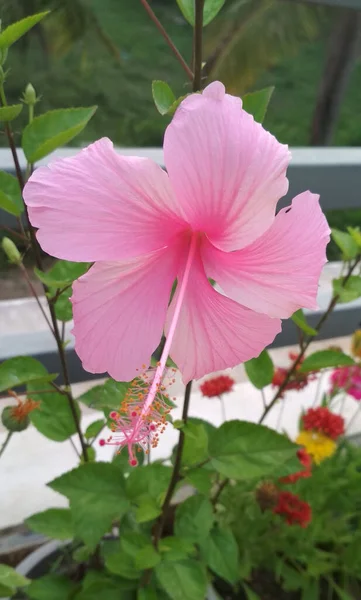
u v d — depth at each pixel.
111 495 0.26
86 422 0.45
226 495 0.37
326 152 0.38
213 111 0.14
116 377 0.18
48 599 0.29
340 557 0.38
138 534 0.27
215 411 0.49
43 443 0.45
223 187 0.15
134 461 0.17
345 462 0.42
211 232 0.17
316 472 0.39
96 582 0.28
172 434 0.47
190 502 0.27
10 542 0.38
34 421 0.29
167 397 0.20
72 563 0.35
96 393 0.25
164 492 0.26
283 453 0.24
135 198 0.15
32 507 0.40
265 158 0.14
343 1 0.36
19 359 0.25
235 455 0.24
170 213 0.16
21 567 0.33
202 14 0.19
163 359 0.17
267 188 0.15
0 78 0.21
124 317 0.18
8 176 0.24
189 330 0.18
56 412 0.29
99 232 0.16
